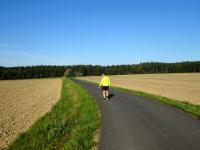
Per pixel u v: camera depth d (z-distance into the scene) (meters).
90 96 27.88
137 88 41.41
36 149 9.95
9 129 14.66
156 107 18.36
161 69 182.88
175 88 40.56
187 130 11.30
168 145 9.30
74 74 171.25
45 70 179.38
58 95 35.22
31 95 36.41
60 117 16.16
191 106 18.11
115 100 23.44
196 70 166.88
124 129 11.97
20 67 178.75
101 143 9.98
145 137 10.47
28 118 17.86
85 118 14.64
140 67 187.62
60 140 10.86
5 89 52.59
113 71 188.38
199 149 8.72
